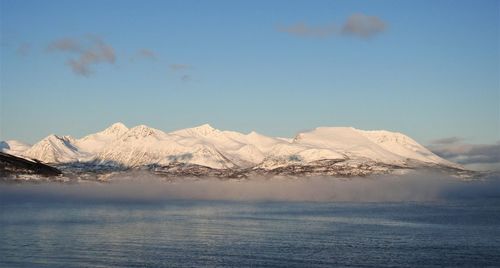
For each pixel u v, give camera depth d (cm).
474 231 15550
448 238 13812
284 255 11000
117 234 14288
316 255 11012
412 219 19950
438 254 11212
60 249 11500
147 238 13512
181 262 10181
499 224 17738
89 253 11056
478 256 11038
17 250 11294
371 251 11556
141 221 18400
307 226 17000
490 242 13075
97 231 14925
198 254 11038
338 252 11400
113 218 19500
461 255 11125
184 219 19575
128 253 11112
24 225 16200
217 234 14550
